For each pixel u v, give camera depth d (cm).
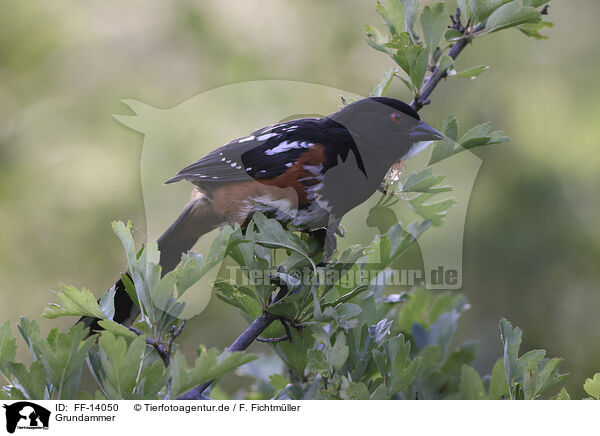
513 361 418
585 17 1177
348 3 1233
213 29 1260
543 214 1041
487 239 1038
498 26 511
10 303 1150
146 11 1309
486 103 1099
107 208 1202
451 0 1016
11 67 1317
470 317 1030
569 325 1041
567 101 1114
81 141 1270
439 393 476
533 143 1084
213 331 880
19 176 1230
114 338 354
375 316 483
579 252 1034
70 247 1183
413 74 502
